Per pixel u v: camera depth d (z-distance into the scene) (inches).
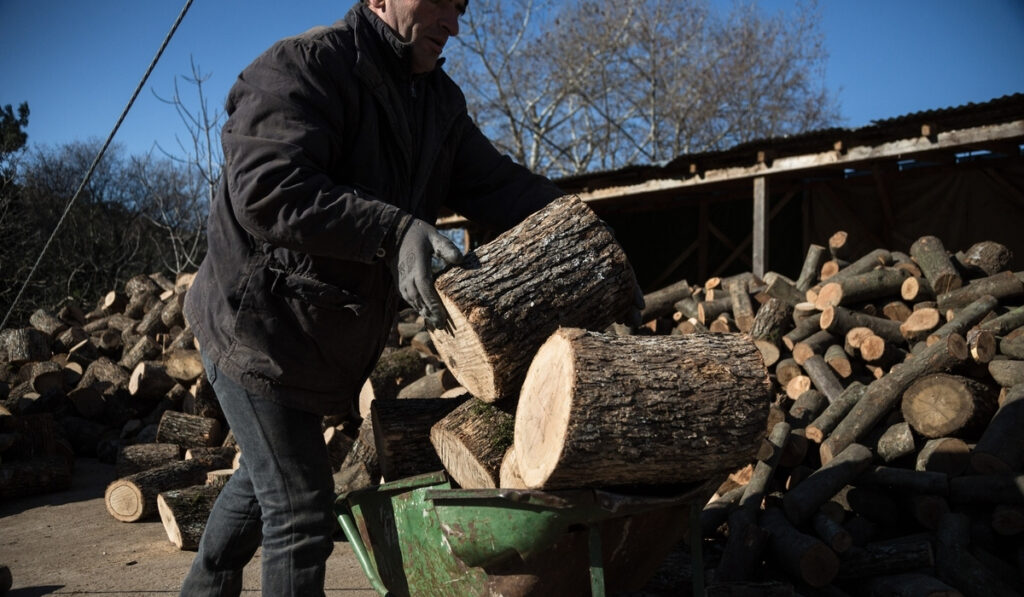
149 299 387.5
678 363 79.0
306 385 89.8
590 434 72.4
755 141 366.0
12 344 337.1
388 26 91.7
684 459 76.5
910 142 330.6
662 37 1003.9
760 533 141.8
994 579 126.3
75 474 266.7
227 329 88.6
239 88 86.1
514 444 84.4
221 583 99.8
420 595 93.8
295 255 87.9
